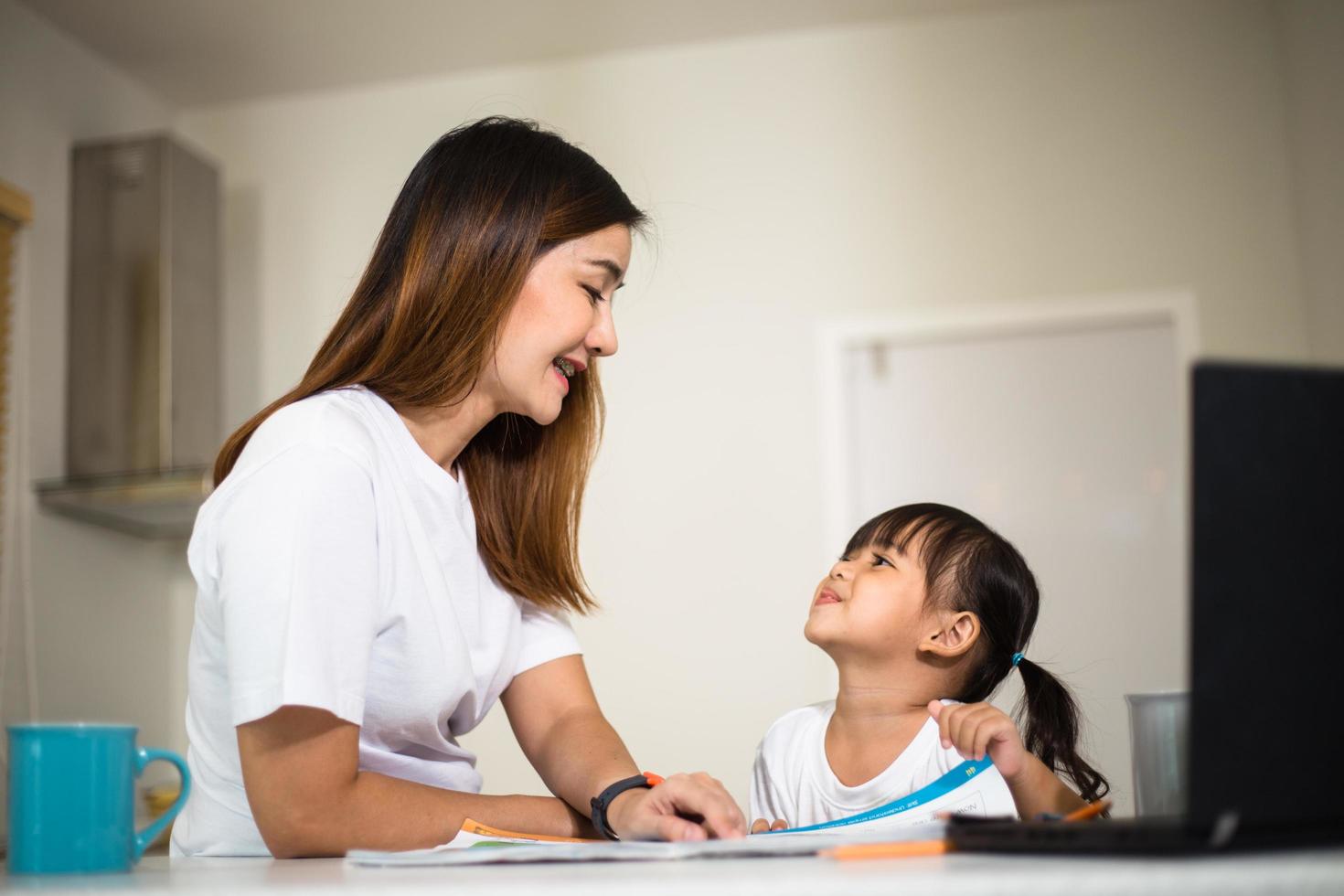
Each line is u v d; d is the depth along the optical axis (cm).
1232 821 50
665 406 329
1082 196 317
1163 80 318
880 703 127
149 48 335
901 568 130
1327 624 52
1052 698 134
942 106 328
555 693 125
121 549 325
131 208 314
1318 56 279
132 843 78
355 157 358
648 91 344
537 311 111
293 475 94
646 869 58
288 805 90
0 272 290
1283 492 53
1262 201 308
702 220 336
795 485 319
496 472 124
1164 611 302
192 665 103
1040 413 315
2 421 287
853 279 325
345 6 320
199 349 320
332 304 351
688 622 318
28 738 75
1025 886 45
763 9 327
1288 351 301
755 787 138
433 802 100
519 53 345
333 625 91
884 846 64
